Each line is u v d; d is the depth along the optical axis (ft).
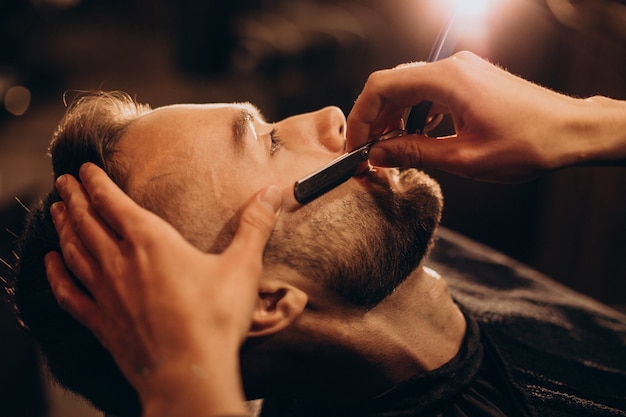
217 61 9.05
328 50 7.47
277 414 3.19
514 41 5.72
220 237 2.53
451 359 2.94
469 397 2.93
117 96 3.04
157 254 2.03
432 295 3.01
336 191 2.68
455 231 7.06
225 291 1.99
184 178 2.56
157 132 2.68
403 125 2.93
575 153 2.66
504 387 2.99
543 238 6.56
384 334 2.77
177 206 2.54
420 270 2.98
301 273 2.58
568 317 3.77
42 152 6.78
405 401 2.82
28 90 8.18
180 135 2.65
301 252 2.58
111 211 2.18
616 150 2.68
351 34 7.49
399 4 7.65
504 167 2.63
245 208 2.51
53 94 8.78
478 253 4.36
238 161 2.63
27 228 2.80
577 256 6.34
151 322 1.95
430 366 2.89
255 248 2.15
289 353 2.67
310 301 2.61
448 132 6.57
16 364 4.72
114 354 2.05
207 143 2.63
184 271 2.00
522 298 3.95
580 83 5.66
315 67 7.53
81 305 2.24
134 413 2.85
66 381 2.84
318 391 2.88
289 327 2.60
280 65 7.51
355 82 7.65
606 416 3.12
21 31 8.50
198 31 8.88
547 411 3.12
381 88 2.64
